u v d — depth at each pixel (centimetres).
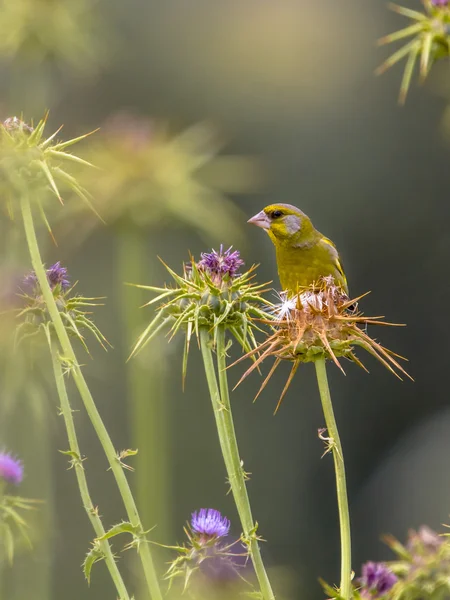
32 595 993
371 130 2136
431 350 2152
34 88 1394
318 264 902
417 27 829
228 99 2089
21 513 654
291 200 2097
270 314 562
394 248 2150
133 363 1394
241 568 584
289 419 2036
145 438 1385
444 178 2148
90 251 1758
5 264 741
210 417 1911
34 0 1356
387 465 2086
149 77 2069
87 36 1404
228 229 1454
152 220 1412
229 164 1723
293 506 2003
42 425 1120
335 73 2130
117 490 1695
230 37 2100
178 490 1886
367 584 526
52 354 505
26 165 511
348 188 2128
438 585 532
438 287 2145
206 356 549
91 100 2006
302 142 2106
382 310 2158
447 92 1171
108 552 487
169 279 1820
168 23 2102
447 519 1961
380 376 2139
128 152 1391
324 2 2136
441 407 2119
